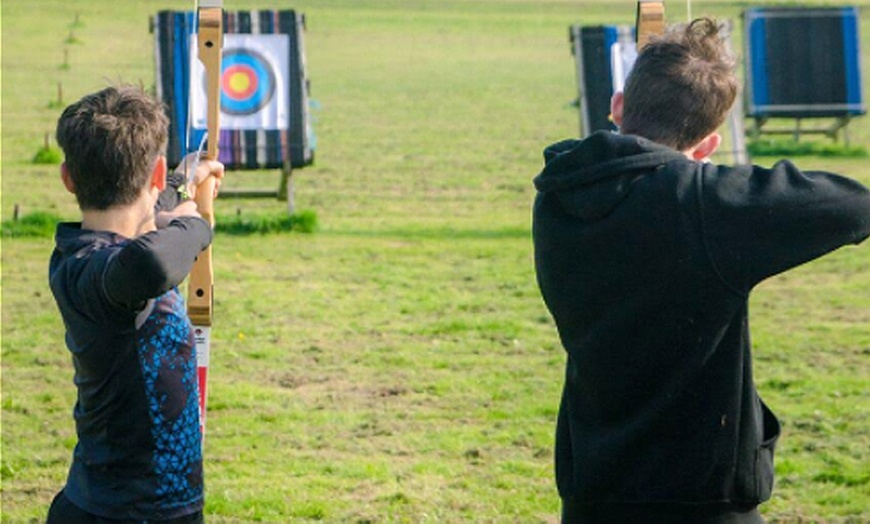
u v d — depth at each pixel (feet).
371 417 32.50
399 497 26.68
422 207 65.87
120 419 13.24
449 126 95.86
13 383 34.86
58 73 115.24
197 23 17.48
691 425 12.19
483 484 27.63
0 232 54.44
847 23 85.51
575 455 12.64
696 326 12.06
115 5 162.91
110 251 12.98
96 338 13.10
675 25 13.57
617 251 12.21
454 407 33.45
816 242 11.96
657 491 12.24
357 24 159.43
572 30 65.67
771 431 12.89
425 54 138.41
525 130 94.58
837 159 82.28
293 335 40.50
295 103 59.26
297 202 67.00
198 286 17.16
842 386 34.65
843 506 26.00
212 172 16.81
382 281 48.29
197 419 13.74
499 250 54.44
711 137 13.03
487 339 40.29
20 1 161.48
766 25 85.71
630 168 12.21
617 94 13.74
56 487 27.27
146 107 13.76
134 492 13.25
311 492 27.04
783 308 44.29
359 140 88.99
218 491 26.94
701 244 11.91
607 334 12.35
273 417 32.32
